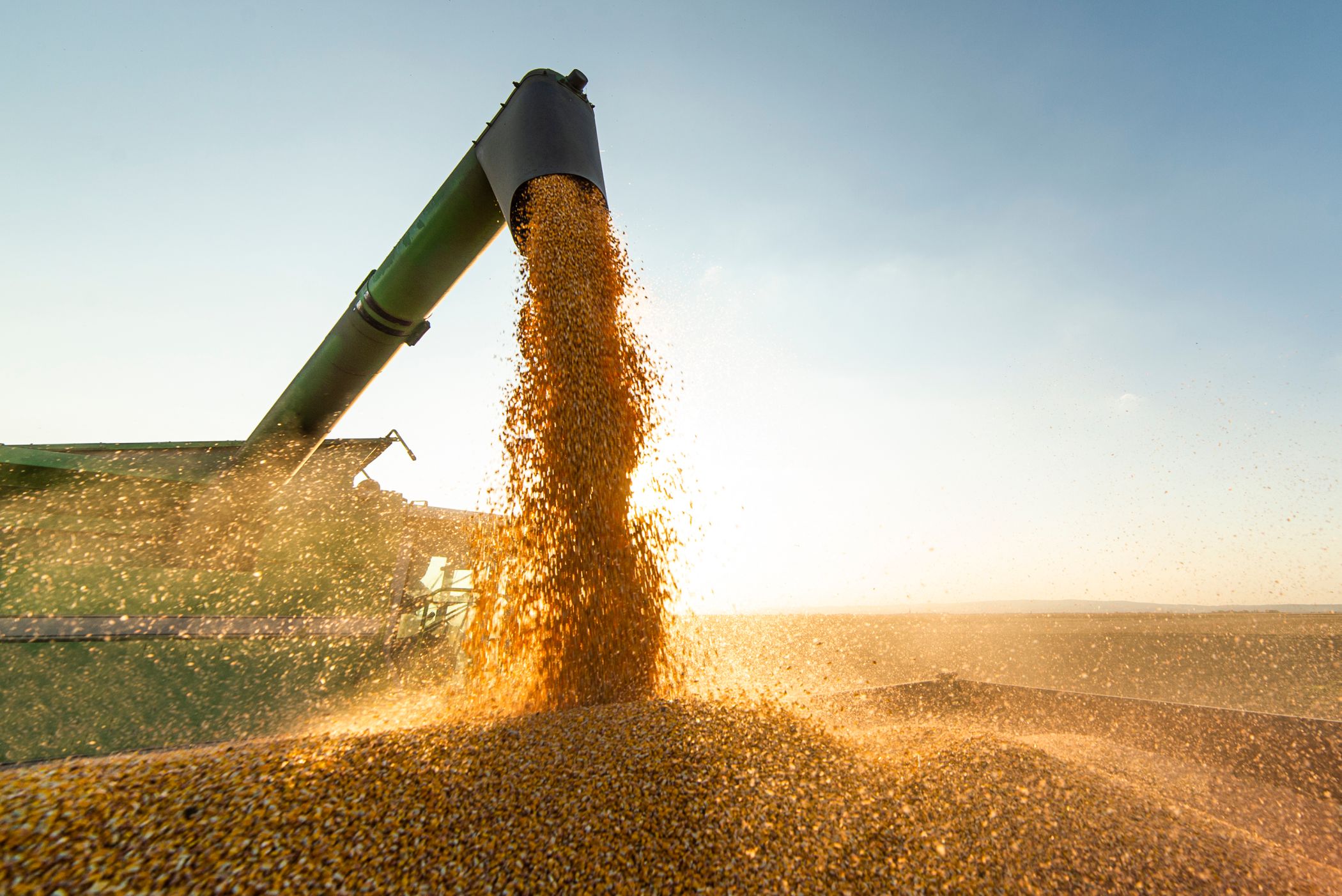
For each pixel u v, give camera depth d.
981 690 5.50
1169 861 2.33
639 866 2.04
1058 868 2.25
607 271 4.66
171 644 4.92
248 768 2.22
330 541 6.16
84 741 4.22
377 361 6.09
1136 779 3.32
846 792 2.66
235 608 5.40
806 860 2.17
